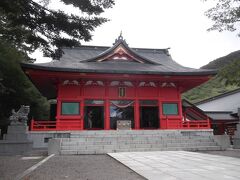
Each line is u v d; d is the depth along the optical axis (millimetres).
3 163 12383
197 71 24547
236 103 42781
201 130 23688
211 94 74500
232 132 36156
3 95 30297
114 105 25219
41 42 11422
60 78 24094
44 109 39688
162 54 34531
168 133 21922
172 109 25734
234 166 10055
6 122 28672
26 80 31250
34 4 10344
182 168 9648
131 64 27719
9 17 10750
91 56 30922
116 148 17547
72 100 24016
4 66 27656
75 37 11531
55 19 10672
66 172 9414
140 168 9750
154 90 26109
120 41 28016
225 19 15914
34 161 13289
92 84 25125
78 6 10938
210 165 10375
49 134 21359
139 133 21656
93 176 8562
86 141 18422
